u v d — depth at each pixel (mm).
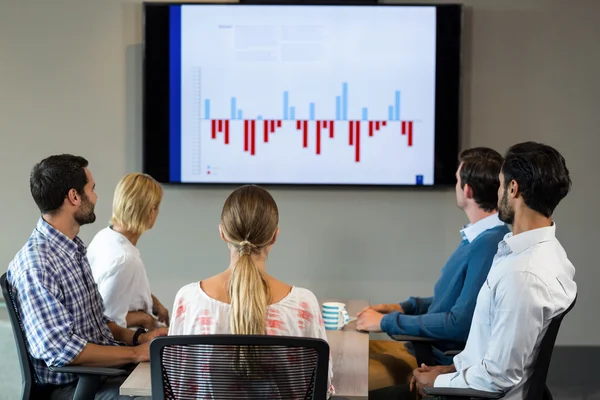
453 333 2609
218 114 3902
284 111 3895
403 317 2670
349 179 3928
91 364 2318
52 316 2322
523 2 3891
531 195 2045
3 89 3975
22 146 4000
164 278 4066
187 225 4035
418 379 2436
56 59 3961
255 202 1792
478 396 2021
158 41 3859
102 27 3945
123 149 4008
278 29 3850
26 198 4027
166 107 3898
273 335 1721
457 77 3840
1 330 3391
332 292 4051
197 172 3938
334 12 3832
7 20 3939
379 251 4020
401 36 3832
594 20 3889
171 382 1694
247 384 1684
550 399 2115
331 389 1896
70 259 2488
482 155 2775
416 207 3994
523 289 1969
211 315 1764
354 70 3861
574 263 4023
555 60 3914
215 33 3854
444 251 4004
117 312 2799
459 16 3807
